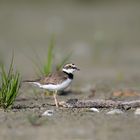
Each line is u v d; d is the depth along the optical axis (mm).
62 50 24656
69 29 29906
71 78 12219
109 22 31578
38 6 35469
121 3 36500
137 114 10359
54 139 8609
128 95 13828
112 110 10812
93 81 17531
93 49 25203
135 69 20531
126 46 26000
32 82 12242
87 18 32562
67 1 36969
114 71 20062
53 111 10758
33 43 26594
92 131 9008
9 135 8859
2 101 11227
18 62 21844
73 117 10117
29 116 10055
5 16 32656
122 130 9055
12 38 27859
